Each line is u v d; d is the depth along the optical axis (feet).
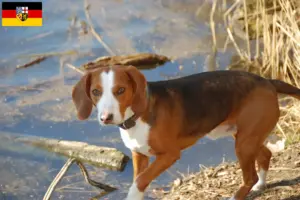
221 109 28.07
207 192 31.99
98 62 50.78
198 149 39.19
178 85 27.71
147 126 26.48
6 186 36.32
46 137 40.96
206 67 50.21
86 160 38.34
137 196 26.73
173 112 27.02
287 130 39.47
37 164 38.50
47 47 54.39
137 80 25.26
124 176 36.88
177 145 27.48
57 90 47.44
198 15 59.62
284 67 44.86
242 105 28.22
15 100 46.14
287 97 43.16
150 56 50.93
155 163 27.07
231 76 28.48
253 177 28.84
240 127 28.35
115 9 60.95
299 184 30.96
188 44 54.39
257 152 28.50
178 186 34.27
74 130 41.86
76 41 55.21
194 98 27.66
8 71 50.72
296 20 46.01
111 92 24.94
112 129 41.91
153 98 26.71
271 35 50.72
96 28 57.47
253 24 54.19
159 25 58.08
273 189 30.76
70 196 34.83
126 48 53.78
